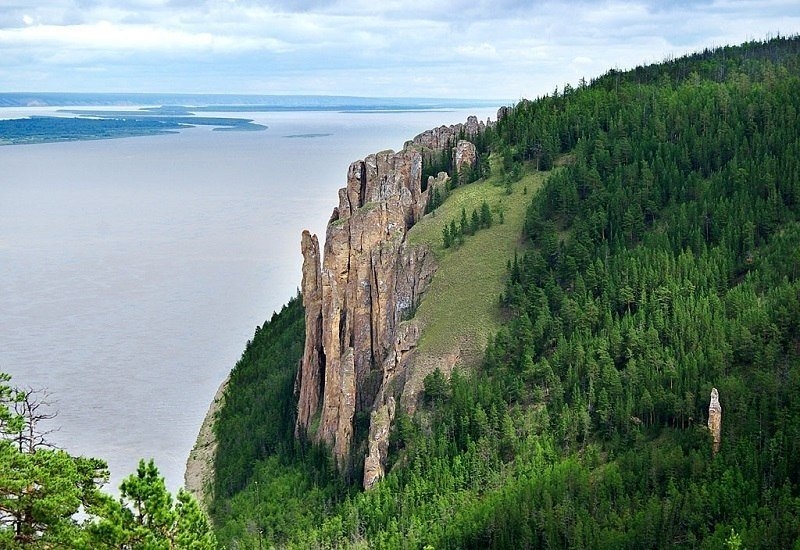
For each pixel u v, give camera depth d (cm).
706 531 13550
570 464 15850
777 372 16412
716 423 15250
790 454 14538
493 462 16675
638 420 16388
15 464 8319
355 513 16638
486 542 14750
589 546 13738
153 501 8362
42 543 8144
